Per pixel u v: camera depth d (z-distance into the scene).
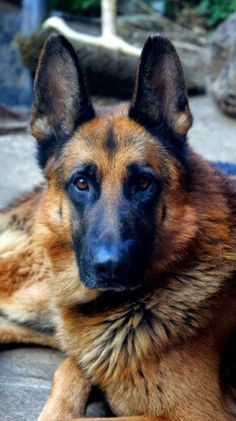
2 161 2.15
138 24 3.56
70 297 1.07
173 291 1.03
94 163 1.02
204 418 0.98
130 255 0.97
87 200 1.02
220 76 2.48
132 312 1.03
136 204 1.01
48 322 1.22
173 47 1.05
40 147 1.10
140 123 1.05
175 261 1.04
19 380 1.12
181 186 1.05
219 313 1.04
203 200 1.06
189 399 0.99
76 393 1.03
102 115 1.08
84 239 1.01
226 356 1.06
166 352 1.00
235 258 1.06
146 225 1.01
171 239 1.04
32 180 2.01
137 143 1.03
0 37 3.53
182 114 1.07
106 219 0.99
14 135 2.43
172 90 1.06
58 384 1.04
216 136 2.29
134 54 2.65
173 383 0.99
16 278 1.24
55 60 1.07
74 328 1.06
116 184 1.01
